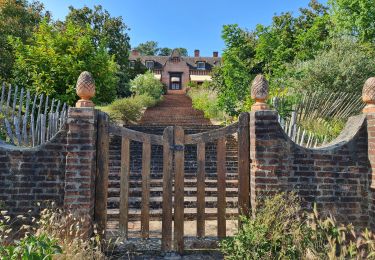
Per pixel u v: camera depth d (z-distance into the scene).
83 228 3.75
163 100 23.67
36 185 3.98
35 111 8.74
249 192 4.13
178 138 4.12
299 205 4.02
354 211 4.11
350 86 10.12
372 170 4.00
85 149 3.84
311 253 3.31
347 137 4.27
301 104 8.24
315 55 13.16
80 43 9.66
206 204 5.88
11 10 15.13
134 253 4.00
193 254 4.04
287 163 4.04
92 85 4.00
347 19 16.19
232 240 3.65
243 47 11.97
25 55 9.30
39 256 2.55
